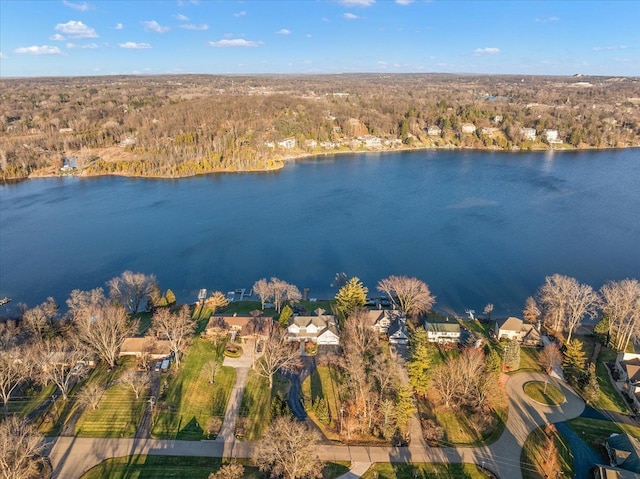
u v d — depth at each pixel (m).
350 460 63.78
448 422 71.25
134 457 64.12
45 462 62.56
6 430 60.94
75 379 81.31
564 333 97.88
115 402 75.12
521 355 89.12
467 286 122.56
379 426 69.50
